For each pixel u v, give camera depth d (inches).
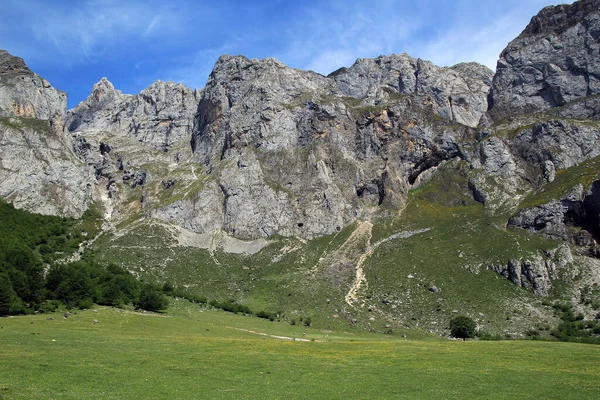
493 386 2363.4
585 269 7534.5
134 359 2751.0
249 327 5369.1
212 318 5684.1
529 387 2347.4
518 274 7460.6
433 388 2315.5
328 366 2824.8
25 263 5821.9
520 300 7062.0
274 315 6712.6
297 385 2341.3
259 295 7716.5
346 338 5196.9
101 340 3395.7
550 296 7175.2
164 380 2315.5
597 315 6520.7
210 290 7844.5
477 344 3878.0
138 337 3720.5
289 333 5260.8
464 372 2691.9
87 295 5319.9
